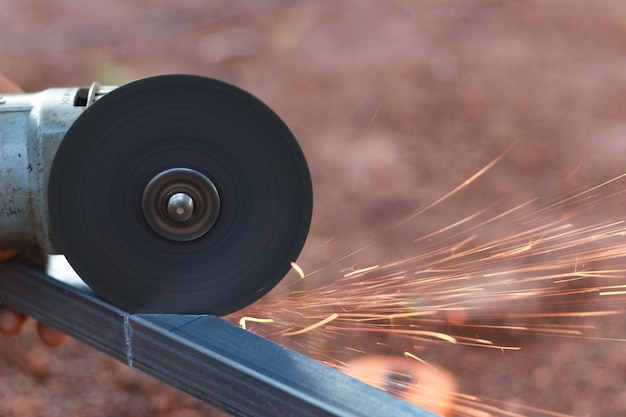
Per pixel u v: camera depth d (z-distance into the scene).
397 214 1.09
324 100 1.41
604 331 0.89
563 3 1.70
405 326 0.90
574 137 1.24
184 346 0.64
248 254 0.66
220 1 1.85
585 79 1.41
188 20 1.77
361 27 1.67
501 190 1.13
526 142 1.24
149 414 0.86
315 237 1.05
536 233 1.02
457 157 1.22
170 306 0.66
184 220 0.65
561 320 0.90
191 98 0.65
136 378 0.89
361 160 1.23
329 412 0.60
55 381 0.89
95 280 0.66
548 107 1.33
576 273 0.92
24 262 0.71
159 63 1.58
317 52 1.58
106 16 1.81
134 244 0.66
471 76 1.44
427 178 1.17
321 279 0.97
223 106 0.65
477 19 1.65
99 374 0.90
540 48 1.52
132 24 1.76
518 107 1.33
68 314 0.69
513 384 0.85
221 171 0.65
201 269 0.66
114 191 0.65
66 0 1.92
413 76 1.46
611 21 1.61
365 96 1.41
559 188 1.12
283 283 0.96
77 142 0.64
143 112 0.65
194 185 0.65
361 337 0.88
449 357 0.87
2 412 0.85
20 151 0.66
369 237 1.04
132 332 0.66
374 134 1.30
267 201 0.66
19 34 1.72
